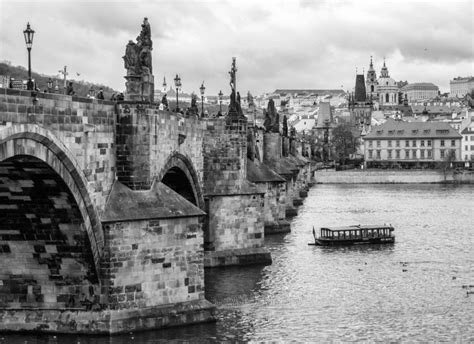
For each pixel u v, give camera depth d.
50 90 108.75
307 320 89.50
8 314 77.25
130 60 81.75
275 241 157.62
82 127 73.06
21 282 77.75
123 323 76.75
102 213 77.12
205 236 123.00
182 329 80.50
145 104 81.56
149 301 79.31
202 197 115.31
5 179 69.50
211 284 109.19
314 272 121.00
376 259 135.62
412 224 192.50
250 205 125.62
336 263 130.25
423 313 94.38
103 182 77.88
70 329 76.25
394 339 82.94
